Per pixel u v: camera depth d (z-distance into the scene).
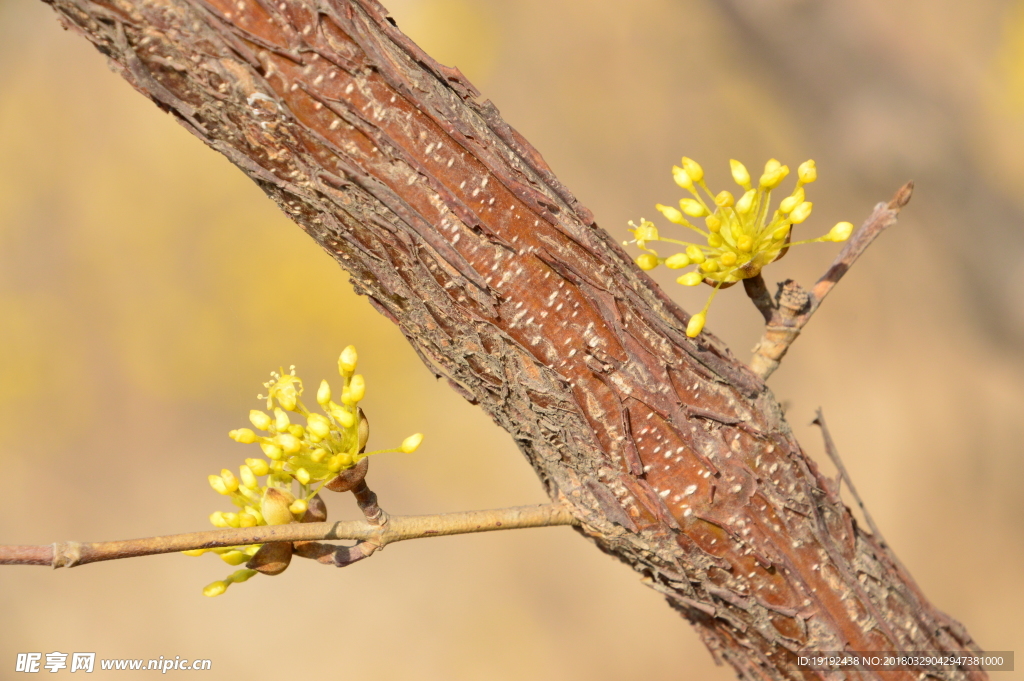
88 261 2.08
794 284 0.65
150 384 2.06
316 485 0.65
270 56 0.64
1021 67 1.19
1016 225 1.04
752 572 0.65
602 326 0.65
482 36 2.10
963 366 1.61
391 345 2.05
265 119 0.64
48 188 2.08
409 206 0.64
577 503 0.65
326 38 0.64
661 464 0.65
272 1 0.63
